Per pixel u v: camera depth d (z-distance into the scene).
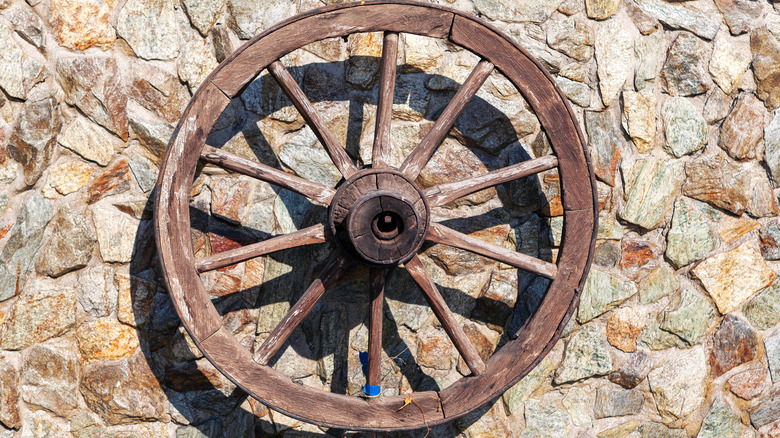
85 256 2.29
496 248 2.26
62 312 2.29
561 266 2.30
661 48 2.53
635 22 2.50
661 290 2.64
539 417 2.63
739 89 2.62
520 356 2.33
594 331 2.62
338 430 2.53
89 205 2.28
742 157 2.65
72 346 2.32
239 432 2.47
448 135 2.46
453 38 2.17
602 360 2.63
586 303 2.59
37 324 2.28
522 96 2.29
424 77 2.42
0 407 2.29
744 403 2.81
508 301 2.57
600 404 2.67
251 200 2.37
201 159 2.10
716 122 2.61
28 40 2.18
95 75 2.22
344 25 2.11
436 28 2.15
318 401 2.25
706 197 2.63
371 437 2.40
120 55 2.24
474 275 2.54
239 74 2.07
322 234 2.17
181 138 2.04
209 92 2.06
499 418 2.61
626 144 2.54
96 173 2.27
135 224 2.31
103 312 2.31
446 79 2.43
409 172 2.17
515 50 2.20
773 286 2.74
